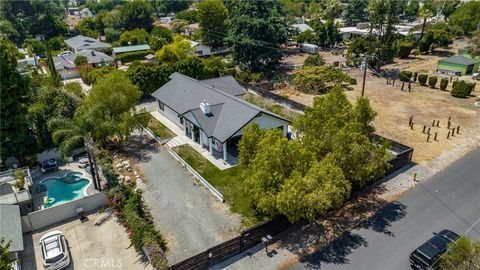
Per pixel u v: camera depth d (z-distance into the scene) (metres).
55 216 25.55
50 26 109.12
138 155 35.62
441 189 28.19
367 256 21.34
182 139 38.75
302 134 27.78
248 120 32.97
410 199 26.98
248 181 24.05
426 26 98.94
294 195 20.53
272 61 69.88
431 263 19.47
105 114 36.12
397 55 78.19
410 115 44.28
